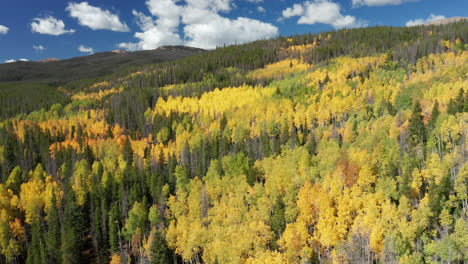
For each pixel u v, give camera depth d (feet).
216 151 461.78
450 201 220.43
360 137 375.04
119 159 480.23
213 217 301.02
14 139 565.53
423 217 212.23
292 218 273.13
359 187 265.13
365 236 224.12
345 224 243.81
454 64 569.23
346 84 621.31
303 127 500.33
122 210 354.74
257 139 500.74
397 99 471.21
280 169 330.54
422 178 269.44
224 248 250.78
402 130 347.56
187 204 349.61
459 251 183.11
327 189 282.97
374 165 296.71
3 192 402.11
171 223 300.40
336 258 216.13
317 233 251.39
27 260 296.51
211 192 339.57
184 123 626.23
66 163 476.13
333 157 330.75
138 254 311.88
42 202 377.50
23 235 341.82
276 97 643.45
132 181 406.62
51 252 297.94
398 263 193.06
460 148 275.80
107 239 327.47
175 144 540.93
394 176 276.21
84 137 593.83
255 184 325.62
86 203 378.12
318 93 623.36
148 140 594.65
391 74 636.89
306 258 226.99
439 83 452.76
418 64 630.33
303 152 362.53
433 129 334.44
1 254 327.67
